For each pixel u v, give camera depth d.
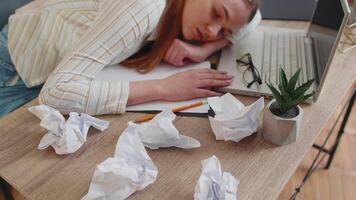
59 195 0.57
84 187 0.58
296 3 1.22
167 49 0.91
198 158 0.64
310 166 1.44
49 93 0.75
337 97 0.80
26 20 1.07
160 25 0.91
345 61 0.93
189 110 0.76
